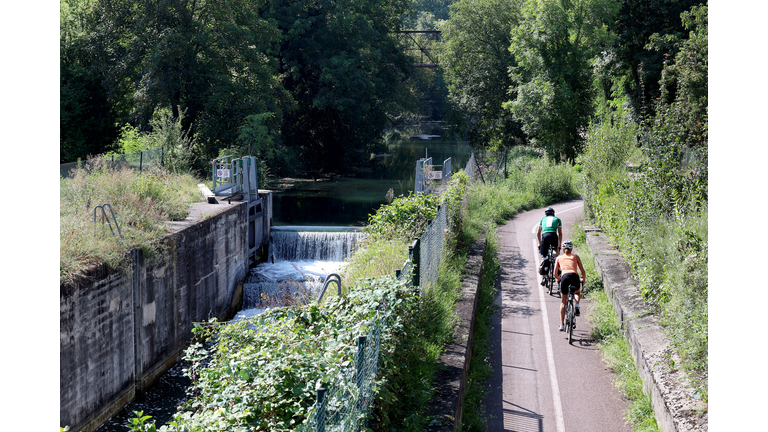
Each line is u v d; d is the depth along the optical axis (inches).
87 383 478.0
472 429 324.2
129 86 1544.0
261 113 1609.3
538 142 1534.2
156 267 592.1
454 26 1971.0
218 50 1552.7
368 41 2094.0
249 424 211.6
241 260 861.2
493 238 768.9
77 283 459.8
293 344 254.4
